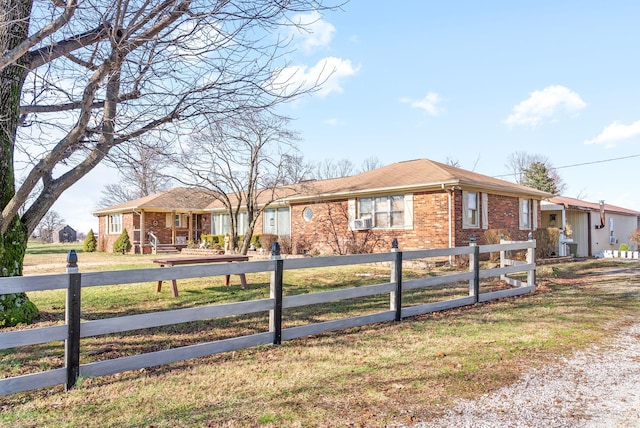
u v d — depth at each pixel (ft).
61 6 15.28
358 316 19.94
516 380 12.68
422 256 22.47
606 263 56.29
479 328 19.27
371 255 20.20
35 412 10.27
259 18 16.90
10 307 18.62
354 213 57.26
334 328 18.60
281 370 13.51
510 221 56.59
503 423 9.84
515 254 47.96
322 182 70.44
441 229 48.24
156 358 13.50
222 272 15.48
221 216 88.69
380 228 54.54
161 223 89.45
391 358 14.73
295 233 66.54
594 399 11.32
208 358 14.84
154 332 18.43
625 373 13.37
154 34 16.22
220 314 15.15
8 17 15.75
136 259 62.69
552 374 13.23
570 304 25.38
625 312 22.95
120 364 12.83
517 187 57.31
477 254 25.63
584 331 18.69
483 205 51.49
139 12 15.65
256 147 59.98
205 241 84.48
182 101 19.02
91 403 10.85
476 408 10.66
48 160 16.66
